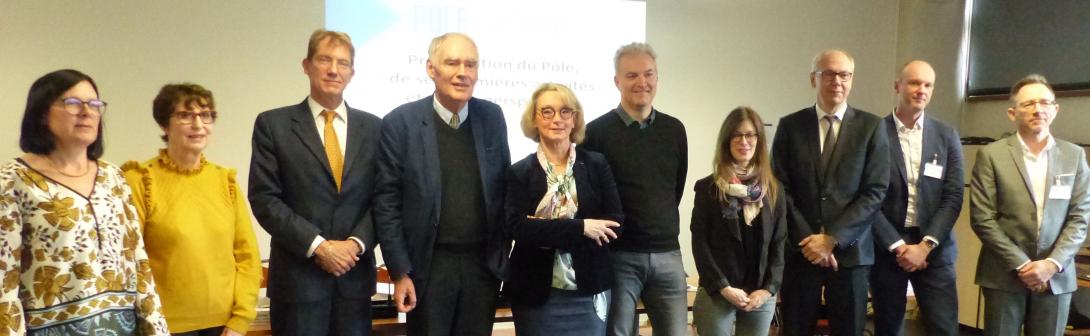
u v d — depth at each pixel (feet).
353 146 7.76
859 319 9.53
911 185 10.02
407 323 8.09
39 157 5.84
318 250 7.30
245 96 13.41
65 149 5.84
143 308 6.28
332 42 7.63
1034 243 9.75
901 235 9.87
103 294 5.90
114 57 12.65
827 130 9.66
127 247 6.20
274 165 7.51
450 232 7.80
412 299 7.73
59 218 5.69
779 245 9.04
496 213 8.01
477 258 7.95
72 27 12.42
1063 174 9.82
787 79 16.92
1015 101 10.09
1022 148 9.99
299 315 7.45
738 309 9.20
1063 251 9.70
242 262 7.54
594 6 15.29
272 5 13.44
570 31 15.16
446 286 7.81
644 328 13.01
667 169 9.00
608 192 8.21
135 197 6.84
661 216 8.89
